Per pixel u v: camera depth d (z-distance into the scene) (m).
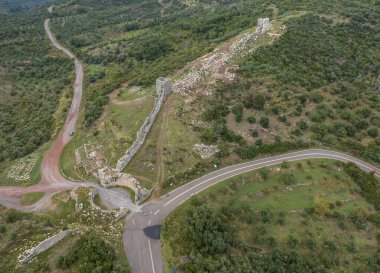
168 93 113.81
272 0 197.12
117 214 78.88
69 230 73.44
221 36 162.00
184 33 185.12
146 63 165.12
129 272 64.88
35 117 141.25
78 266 62.91
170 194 85.75
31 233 74.62
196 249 69.69
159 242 72.69
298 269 72.44
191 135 99.69
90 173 95.81
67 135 121.94
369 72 135.75
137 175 90.25
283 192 92.00
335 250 80.56
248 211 84.50
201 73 121.69
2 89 167.38
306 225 84.62
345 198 92.81
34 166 105.56
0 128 138.00
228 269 66.25
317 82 125.81
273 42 137.38
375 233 86.06
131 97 120.56
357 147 107.69
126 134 101.75
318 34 146.62
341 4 175.00
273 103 115.44
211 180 90.31
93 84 160.38
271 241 78.50
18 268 63.81
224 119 106.50
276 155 102.12
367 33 151.00
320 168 99.62
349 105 121.00
